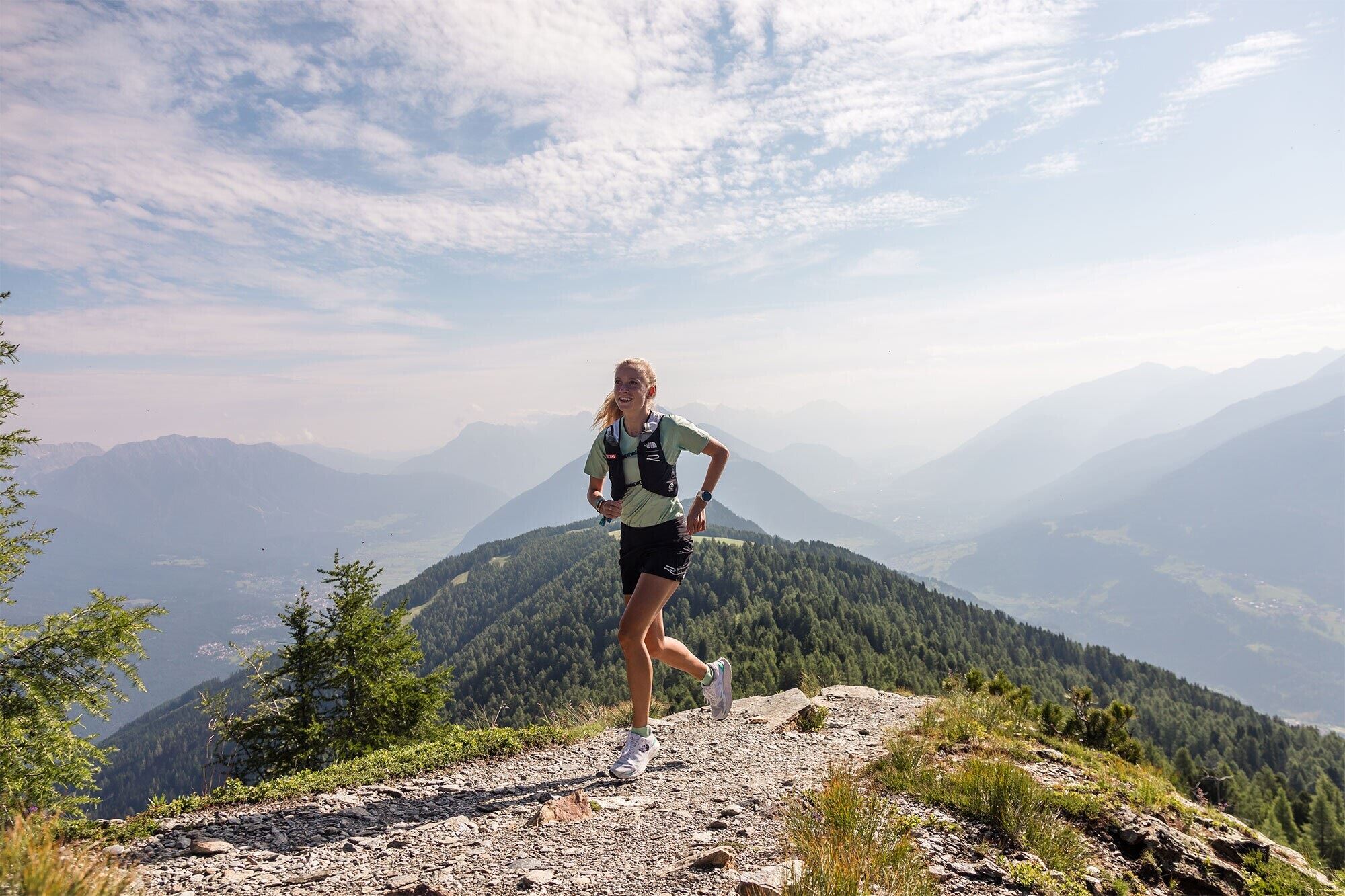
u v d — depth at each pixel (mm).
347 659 16031
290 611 16672
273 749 14719
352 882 3398
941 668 117312
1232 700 164000
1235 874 4891
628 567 5387
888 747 5699
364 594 16984
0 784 8711
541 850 3838
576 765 6086
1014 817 4328
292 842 4035
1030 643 170625
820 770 5430
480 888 3312
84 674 10523
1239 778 82875
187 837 4047
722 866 3426
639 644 5195
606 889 3244
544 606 172625
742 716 7973
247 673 16250
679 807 4637
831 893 2895
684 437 5113
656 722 8000
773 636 105938
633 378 5023
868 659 102812
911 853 3578
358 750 14812
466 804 4867
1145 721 145625
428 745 6492
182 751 169375
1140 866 4555
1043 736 8062
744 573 157375
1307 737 146375
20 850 2637
